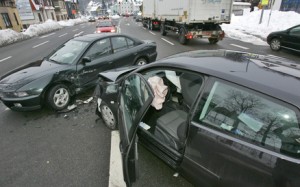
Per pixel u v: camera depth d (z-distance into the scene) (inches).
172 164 87.7
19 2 1317.7
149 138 98.6
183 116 110.0
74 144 129.6
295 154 55.4
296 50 344.8
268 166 58.7
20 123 156.6
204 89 76.2
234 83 68.7
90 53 192.5
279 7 881.5
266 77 68.5
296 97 57.2
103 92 135.6
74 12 3070.9
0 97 155.9
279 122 59.6
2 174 108.3
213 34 442.9
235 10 1083.9
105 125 148.9
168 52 382.9
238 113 67.9
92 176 104.7
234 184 66.5
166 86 117.6
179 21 469.4
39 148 127.2
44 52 456.1
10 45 621.3
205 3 414.9
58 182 102.0
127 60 228.1
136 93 88.4
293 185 54.7
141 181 99.6
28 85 153.4
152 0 676.1
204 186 77.1
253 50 392.8
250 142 63.2
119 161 112.4
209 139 71.2
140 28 904.3
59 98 170.7
